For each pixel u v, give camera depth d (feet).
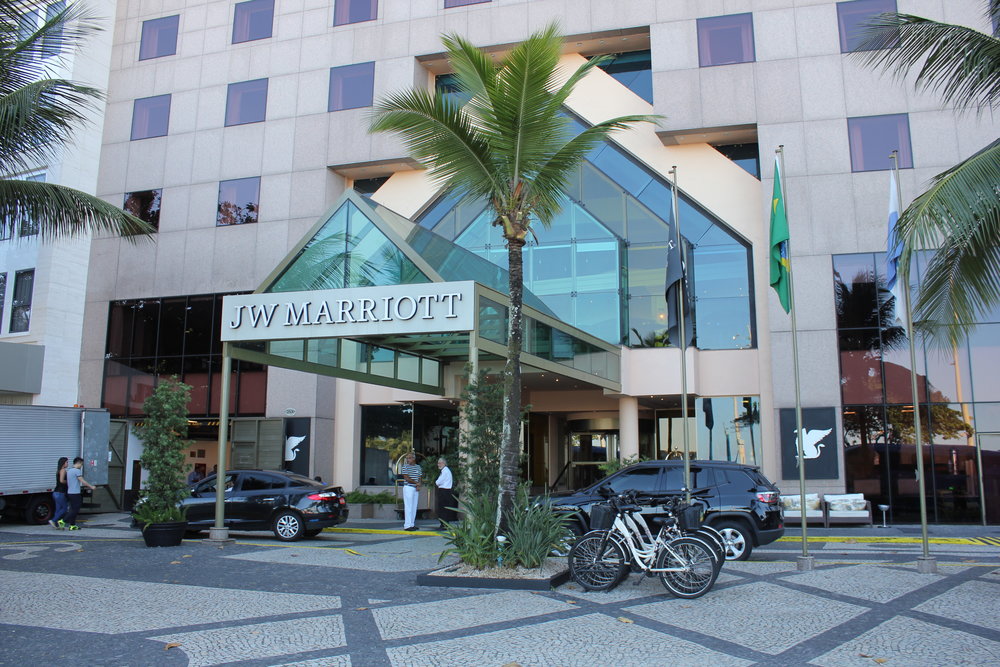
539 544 33.68
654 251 77.51
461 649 21.99
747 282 74.84
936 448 64.75
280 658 21.15
